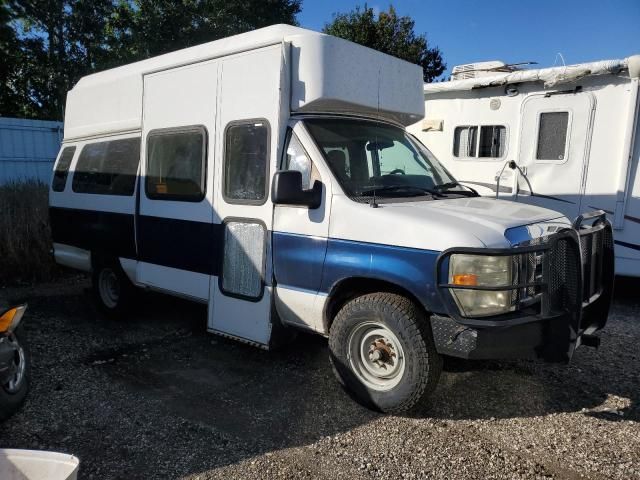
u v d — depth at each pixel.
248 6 22.05
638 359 4.93
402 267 3.62
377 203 3.95
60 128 15.30
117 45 20.53
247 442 3.52
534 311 3.55
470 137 7.84
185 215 5.09
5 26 15.05
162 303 6.80
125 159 5.88
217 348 5.26
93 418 3.83
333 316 4.18
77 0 19.70
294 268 4.20
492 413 3.89
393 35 26.16
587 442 3.50
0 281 7.86
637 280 7.90
